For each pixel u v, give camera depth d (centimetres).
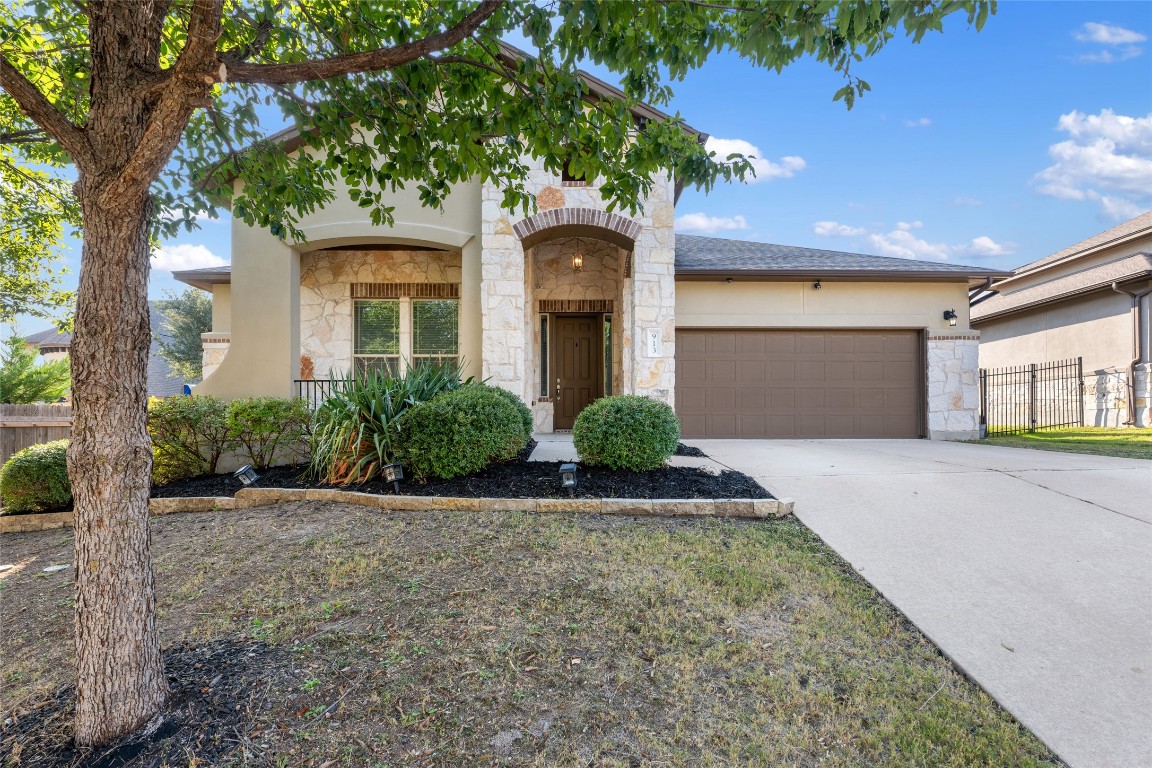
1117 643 267
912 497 502
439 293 951
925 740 205
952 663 255
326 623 294
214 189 402
